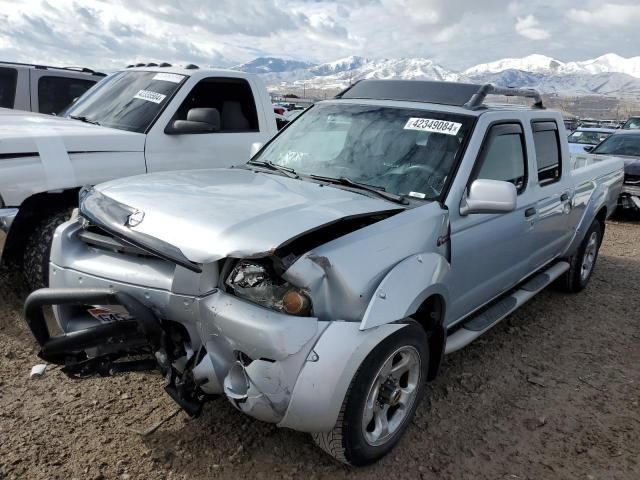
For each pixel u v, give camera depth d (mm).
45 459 2746
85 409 3209
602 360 4383
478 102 3895
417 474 2855
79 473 2666
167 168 5371
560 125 4941
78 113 5910
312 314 2480
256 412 2465
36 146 4445
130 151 5098
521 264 4406
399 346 2760
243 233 2486
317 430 2498
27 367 3641
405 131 3752
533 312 5363
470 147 3537
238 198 2943
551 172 4719
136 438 2963
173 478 2686
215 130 5645
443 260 3076
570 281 5801
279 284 2480
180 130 5387
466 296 3654
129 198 2953
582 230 5477
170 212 2725
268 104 6500
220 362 2559
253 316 2418
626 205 11102
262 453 2912
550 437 3273
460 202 3369
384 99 4227
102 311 2896
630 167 11078
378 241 2777
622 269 7176
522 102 4836
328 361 2418
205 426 3104
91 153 4805
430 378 3357
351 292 2533
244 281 2480
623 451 3180
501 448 3133
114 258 2863
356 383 2541
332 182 3512
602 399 3764
